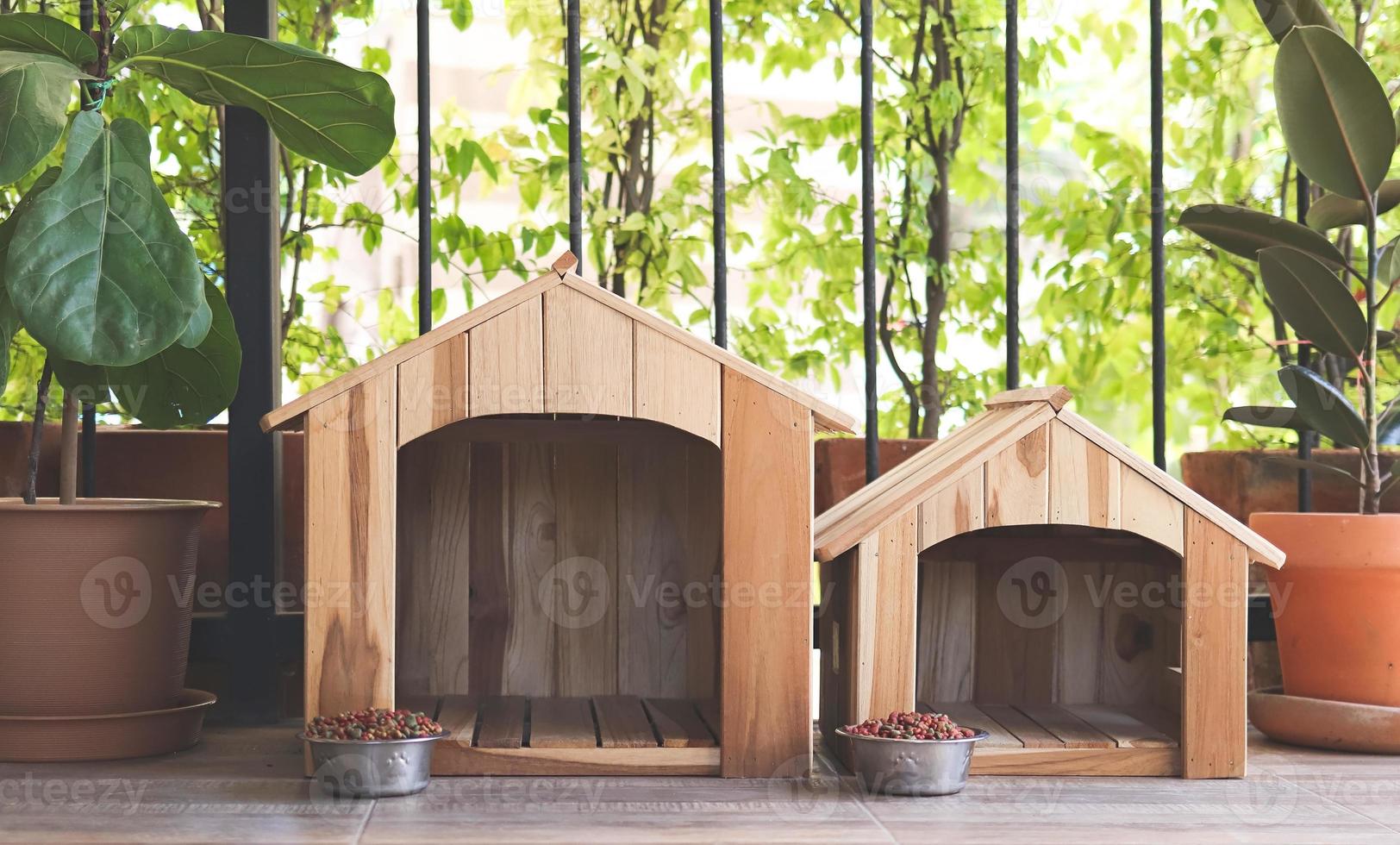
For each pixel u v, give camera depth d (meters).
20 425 2.04
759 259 3.29
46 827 1.30
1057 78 3.72
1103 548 1.88
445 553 1.88
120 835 1.28
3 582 1.60
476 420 1.71
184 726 1.70
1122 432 3.44
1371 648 1.75
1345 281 2.08
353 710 1.49
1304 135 1.82
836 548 1.54
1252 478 2.17
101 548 1.62
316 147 1.86
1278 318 2.89
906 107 3.07
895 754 1.45
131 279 1.51
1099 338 3.25
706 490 1.90
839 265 3.12
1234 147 3.22
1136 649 1.91
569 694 1.89
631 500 1.91
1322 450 2.20
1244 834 1.32
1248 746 1.82
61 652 1.61
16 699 1.61
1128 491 1.57
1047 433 1.56
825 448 2.20
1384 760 1.71
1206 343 3.14
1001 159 3.24
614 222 2.92
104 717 1.62
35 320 1.45
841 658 1.66
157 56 1.70
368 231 2.79
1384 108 1.76
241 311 1.91
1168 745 1.59
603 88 2.93
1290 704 1.79
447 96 3.36
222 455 2.11
